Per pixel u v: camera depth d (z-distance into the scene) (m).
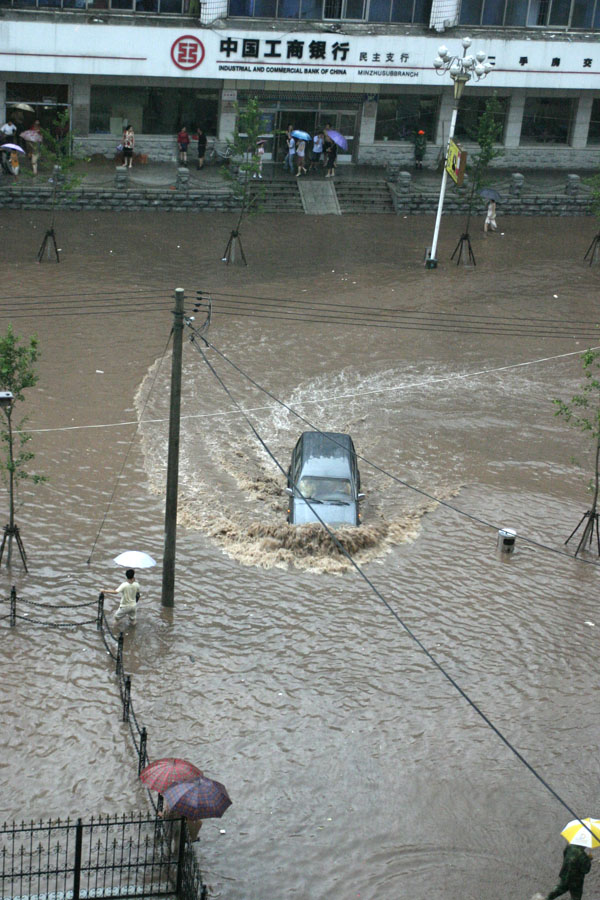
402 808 22.70
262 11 68.06
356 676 27.03
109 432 39.22
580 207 71.06
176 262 57.22
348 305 53.28
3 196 62.88
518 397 45.12
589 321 53.16
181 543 32.69
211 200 66.19
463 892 20.61
